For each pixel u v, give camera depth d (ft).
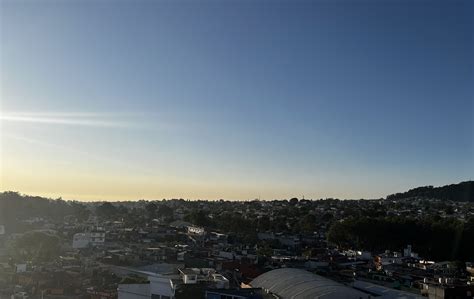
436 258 552.41
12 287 348.79
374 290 295.48
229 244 563.48
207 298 257.75
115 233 634.84
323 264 409.49
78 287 344.28
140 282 344.49
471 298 271.69
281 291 268.41
